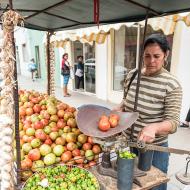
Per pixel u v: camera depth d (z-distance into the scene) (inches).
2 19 45.1
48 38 147.2
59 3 71.5
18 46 617.9
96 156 66.8
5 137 47.6
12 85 47.3
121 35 266.4
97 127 56.2
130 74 79.8
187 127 193.3
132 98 76.0
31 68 488.7
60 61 387.2
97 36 204.7
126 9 72.5
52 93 159.3
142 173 57.6
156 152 73.9
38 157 64.4
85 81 343.9
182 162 137.0
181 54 191.0
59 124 77.8
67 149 68.4
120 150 53.0
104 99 299.4
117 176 52.7
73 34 220.5
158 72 70.2
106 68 284.8
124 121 57.4
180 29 187.3
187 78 189.8
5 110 47.3
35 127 74.7
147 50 68.2
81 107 61.2
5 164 48.4
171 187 107.7
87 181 53.9
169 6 65.8
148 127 57.7
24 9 81.4
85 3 70.1
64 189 52.0
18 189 53.7
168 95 67.9
